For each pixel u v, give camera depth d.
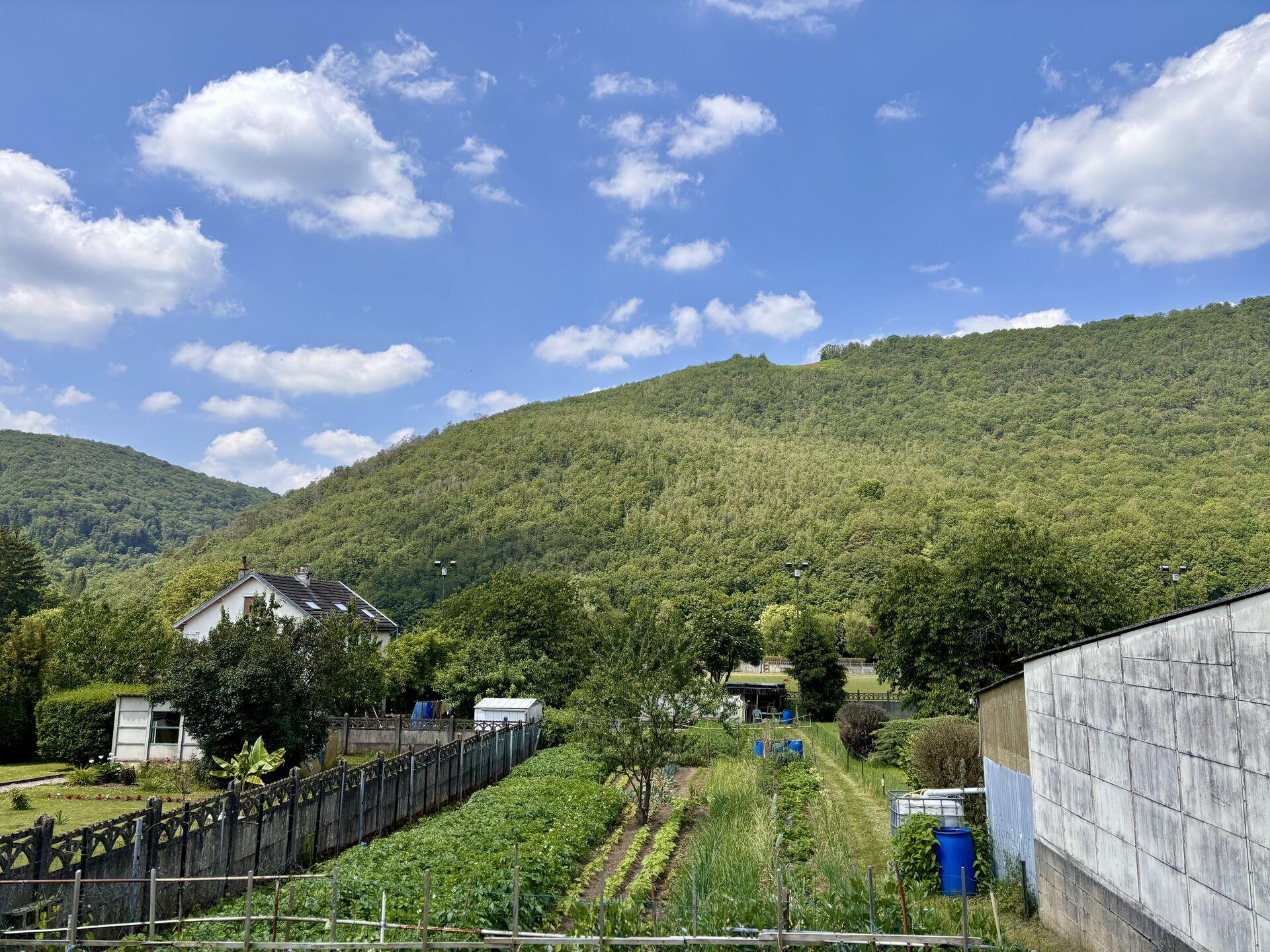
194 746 30.03
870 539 112.81
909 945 9.38
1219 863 7.48
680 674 23.45
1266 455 115.94
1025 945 10.34
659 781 26.42
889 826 19.70
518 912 10.95
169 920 12.00
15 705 33.94
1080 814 10.97
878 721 32.72
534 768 29.64
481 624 49.84
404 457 176.62
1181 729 8.21
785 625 86.50
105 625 37.03
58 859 11.82
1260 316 192.38
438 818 19.94
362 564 109.56
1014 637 32.84
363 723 36.28
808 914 10.67
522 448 172.25
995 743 15.40
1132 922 9.36
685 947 9.56
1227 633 7.35
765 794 24.09
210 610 46.81
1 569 65.25
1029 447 153.75
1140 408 157.88
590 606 88.50
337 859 15.38
